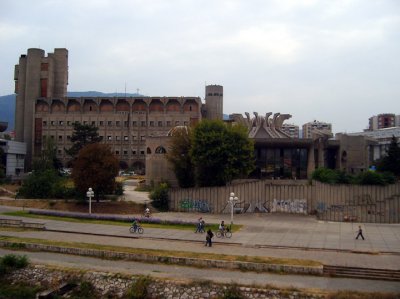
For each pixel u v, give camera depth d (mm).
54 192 77812
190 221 61406
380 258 40562
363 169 113875
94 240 49000
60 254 44625
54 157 123812
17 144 143875
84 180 72062
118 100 154500
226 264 39094
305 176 103812
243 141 76562
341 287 33781
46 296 35688
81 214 65188
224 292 33781
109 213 70000
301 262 38719
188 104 152500
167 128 151750
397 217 65500
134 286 35594
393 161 87562
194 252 42781
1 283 38938
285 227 58812
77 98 154125
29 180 81062
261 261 39062
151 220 60781
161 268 39344
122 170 146625
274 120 110688
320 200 72250
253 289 33594
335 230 56375
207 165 75875
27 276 39250
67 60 167500
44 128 154125
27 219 63094
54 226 57812
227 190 74125
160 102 153375
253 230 56000
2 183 100938
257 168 104125
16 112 164125
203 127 77625
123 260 42156
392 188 69750
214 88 170750
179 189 75125
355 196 70250
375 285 34312
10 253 44750
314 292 32531
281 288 33500
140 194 84375
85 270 38688
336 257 40875
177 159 82625
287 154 104562
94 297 36062
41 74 158375
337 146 116812
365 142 115688
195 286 34750
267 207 74625
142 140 152625
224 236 50875
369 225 61375
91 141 128250
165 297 34406
